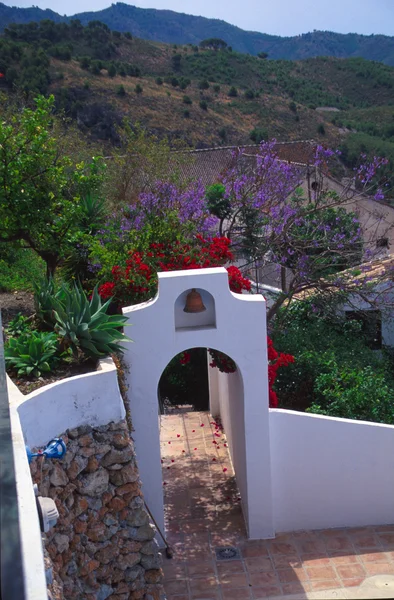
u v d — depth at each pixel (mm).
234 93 76375
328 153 18188
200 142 61906
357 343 14688
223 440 12844
